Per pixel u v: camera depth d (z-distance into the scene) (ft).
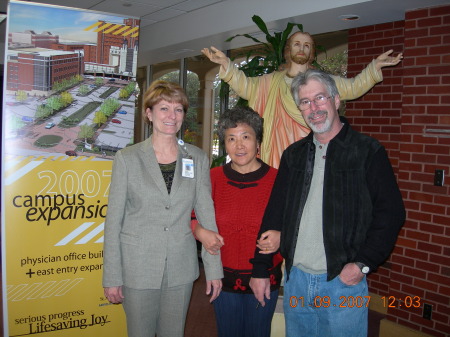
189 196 5.89
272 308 6.16
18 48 7.14
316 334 5.98
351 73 13.37
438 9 9.74
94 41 7.73
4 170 7.11
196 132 20.79
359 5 10.53
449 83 9.52
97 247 7.87
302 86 5.63
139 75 25.16
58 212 7.51
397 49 12.23
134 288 5.64
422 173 10.01
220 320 6.26
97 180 7.82
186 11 16.19
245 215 6.10
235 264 6.13
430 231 9.93
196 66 20.58
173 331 5.95
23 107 7.22
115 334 8.13
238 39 15.69
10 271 7.21
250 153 6.08
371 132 12.92
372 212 5.31
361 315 5.65
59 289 7.59
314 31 13.71
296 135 9.63
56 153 7.49
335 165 5.47
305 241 5.70
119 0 15.01
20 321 7.32
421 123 10.00
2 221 7.13
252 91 10.11
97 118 7.82
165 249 5.72
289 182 5.93
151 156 5.82
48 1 15.42
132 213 5.77
